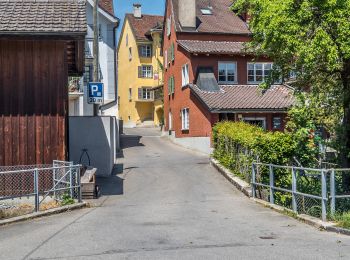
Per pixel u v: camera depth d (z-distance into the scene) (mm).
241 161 19328
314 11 13922
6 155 15945
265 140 15359
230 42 36375
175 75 39062
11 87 16031
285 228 10539
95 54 21438
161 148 34938
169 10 41562
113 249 8500
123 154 30875
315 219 11031
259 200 15211
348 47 13391
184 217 12281
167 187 18750
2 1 16969
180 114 37531
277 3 14227
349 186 14156
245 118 32000
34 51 16094
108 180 20531
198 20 37438
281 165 14688
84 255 8078
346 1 13461
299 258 7664
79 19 16078
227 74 34719
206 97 32219
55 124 16141
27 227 11125
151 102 59500
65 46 16188
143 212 13312
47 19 15938
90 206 14688
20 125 16031
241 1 16969
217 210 13562
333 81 16719
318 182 13719
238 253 8055
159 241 9148
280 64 16797
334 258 7648
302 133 15516
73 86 33781
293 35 14016
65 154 16156
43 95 16125
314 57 13992
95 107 21922
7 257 8109
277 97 32906
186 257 7793
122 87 64312
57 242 9227
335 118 16984
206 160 27375
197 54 34094
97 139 21453
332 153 17016
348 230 9664
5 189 15773
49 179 16047
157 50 57000
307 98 17031
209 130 31453
